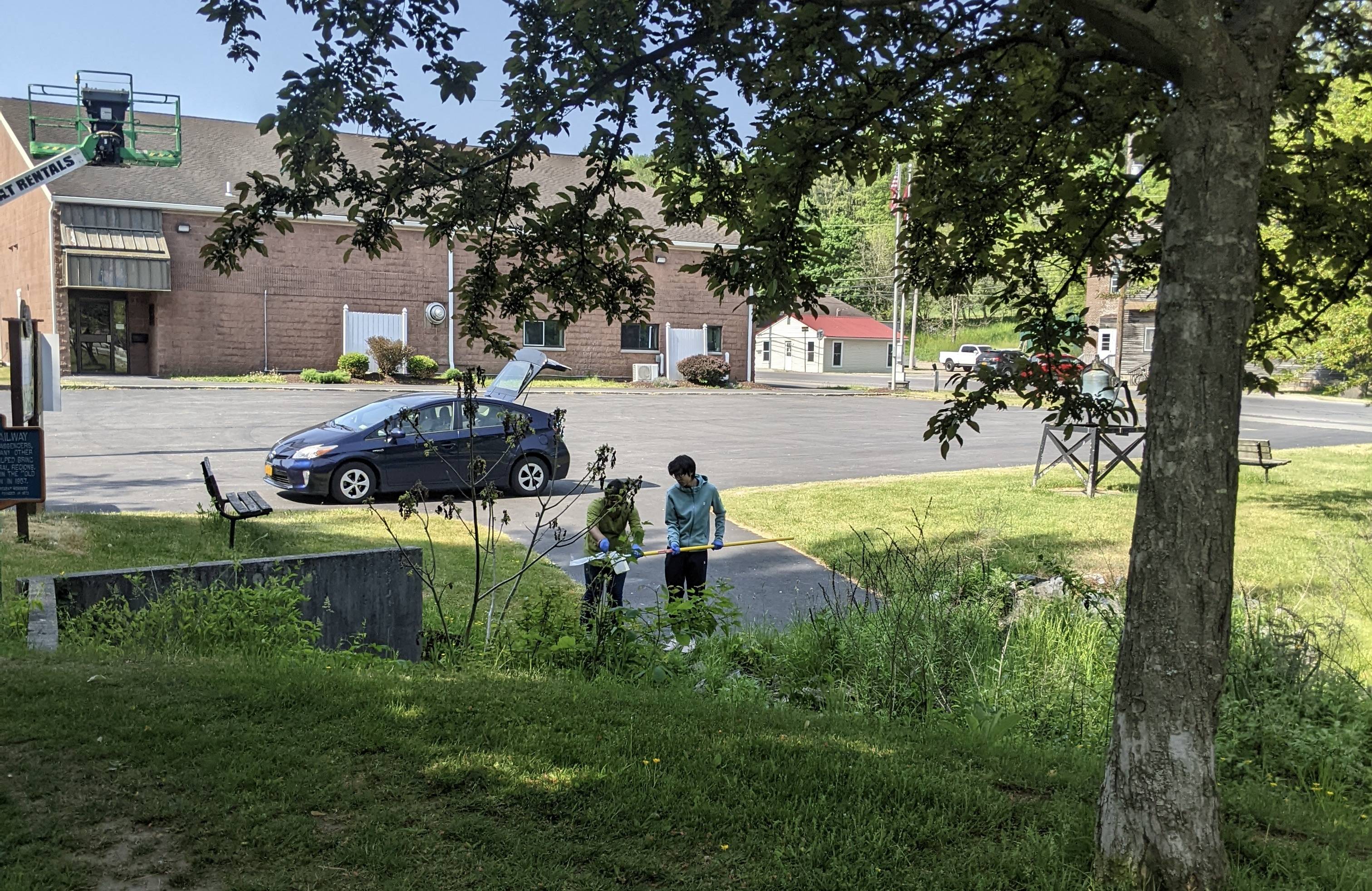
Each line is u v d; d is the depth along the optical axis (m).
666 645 6.84
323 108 4.82
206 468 10.40
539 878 3.20
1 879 3.04
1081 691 6.15
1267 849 3.60
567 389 34.88
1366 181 5.26
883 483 16.91
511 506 13.93
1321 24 5.00
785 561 11.24
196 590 6.57
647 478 17.12
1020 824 3.76
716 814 3.67
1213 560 3.01
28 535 9.01
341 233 33.78
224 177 33.72
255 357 33.00
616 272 5.95
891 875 3.27
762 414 29.56
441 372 35.50
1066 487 16.62
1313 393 47.00
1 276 35.19
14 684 4.76
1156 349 3.11
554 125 5.36
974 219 6.00
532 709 4.85
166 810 3.54
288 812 3.59
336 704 4.70
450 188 5.54
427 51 4.84
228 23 4.67
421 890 3.10
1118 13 3.03
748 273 5.39
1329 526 13.45
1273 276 5.57
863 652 6.75
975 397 5.53
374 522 12.26
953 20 5.09
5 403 22.97
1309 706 5.54
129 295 32.19
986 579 8.06
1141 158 5.66
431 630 7.03
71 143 32.06
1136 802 3.10
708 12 4.84
